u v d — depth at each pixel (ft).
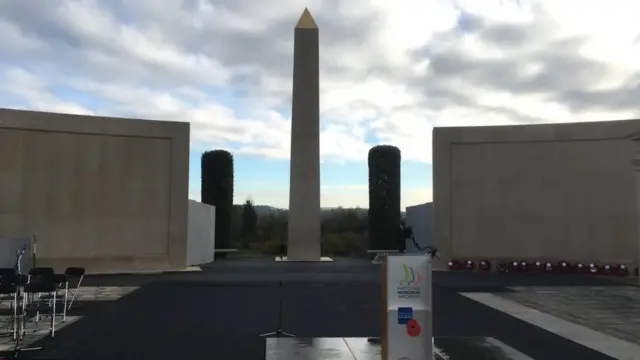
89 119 73.82
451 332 35.17
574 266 76.38
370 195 117.50
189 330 34.91
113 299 48.73
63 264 71.67
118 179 75.05
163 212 76.84
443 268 81.30
